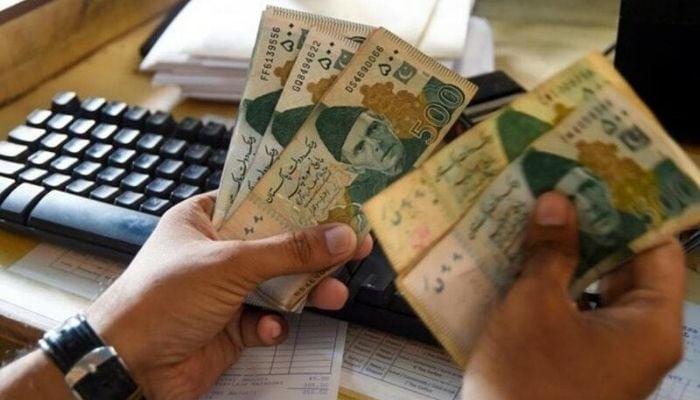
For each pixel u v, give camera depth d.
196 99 0.89
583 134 0.45
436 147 0.56
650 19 0.69
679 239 0.59
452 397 0.55
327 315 0.61
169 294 0.55
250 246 0.55
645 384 0.44
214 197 0.63
